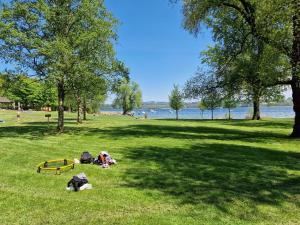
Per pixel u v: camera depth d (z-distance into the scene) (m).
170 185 10.17
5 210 7.97
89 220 7.41
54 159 14.20
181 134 24.47
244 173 11.91
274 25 20.39
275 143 20.52
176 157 14.73
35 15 21.81
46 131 25.98
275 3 19.17
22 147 17.47
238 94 24.50
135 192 9.40
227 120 46.31
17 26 22.08
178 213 7.86
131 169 12.27
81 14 22.75
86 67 22.81
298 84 21.73
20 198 8.77
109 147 17.55
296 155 16.08
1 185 10.03
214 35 25.27
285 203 8.71
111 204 8.41
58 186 9.99
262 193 9.53
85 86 24.80
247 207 8.34
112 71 25.09
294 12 18.80
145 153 15.69
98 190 9.57
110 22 23.81
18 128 28.73
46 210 7.98
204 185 10.23
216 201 8.73
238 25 23.59
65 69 22.00
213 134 25.05
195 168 12.55
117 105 95.94
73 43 22.55
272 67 21.17
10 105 98.50
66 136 22.73
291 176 11.65
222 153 16.05
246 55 23.14
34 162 13.57
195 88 25.66
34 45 20.89
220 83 24.72
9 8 21.98
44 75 22.52
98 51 23.66
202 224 7.24
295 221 7.57
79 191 9.47
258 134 25.58
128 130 27.31
